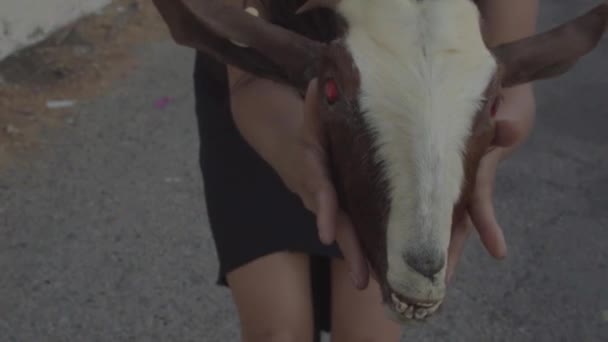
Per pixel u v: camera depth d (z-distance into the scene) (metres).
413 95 2.21
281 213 3.18
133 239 5.39
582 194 5.93
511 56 2.58
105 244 5.34
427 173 2.16
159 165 6.06
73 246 5.32
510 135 2.51
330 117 2.36
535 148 6.38
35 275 5.11
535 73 2.59
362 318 3.24
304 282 3.24
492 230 2.49
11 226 5.45
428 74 2.22
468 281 5.18
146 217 5.57
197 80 3.41
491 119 2.30
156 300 4.98
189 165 6.07
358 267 2.45
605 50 7.69
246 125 2.95
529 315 4.98
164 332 4.80
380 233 2.26
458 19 2.29
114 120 6.52
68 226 5.47
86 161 6.06
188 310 4.93
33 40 7.23
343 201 2.50
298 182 2.69
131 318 4.87
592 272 5.28
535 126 6.64
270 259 3.20
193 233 5.46
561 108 6.89
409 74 2.22
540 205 5.82
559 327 4.92
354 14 2.36
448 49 2.25
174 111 6.66
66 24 7.54
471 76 2.24
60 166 6.00
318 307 3.50
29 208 5.60
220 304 4.97
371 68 2.26
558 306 5.04
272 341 3.22
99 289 5.03
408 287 2.17
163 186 5.85
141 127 6.46
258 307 3.23
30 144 6.19
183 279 5.12
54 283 5.06
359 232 2.42
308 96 2.43
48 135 6.30
